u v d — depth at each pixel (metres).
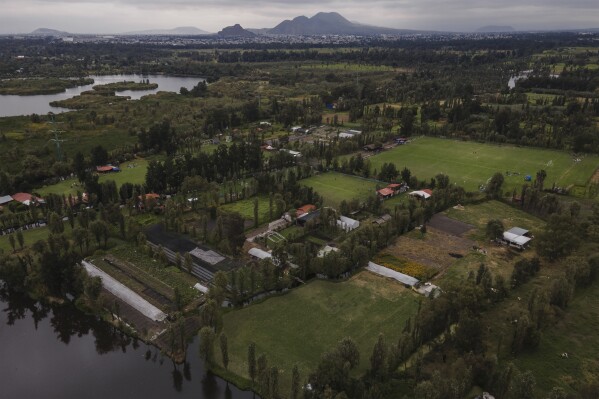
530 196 154.62
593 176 184.88
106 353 91.50
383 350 77.25
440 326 90.44
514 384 70.00
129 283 111.44
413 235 135.88
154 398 79.94
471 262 120.19
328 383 72.25
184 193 161.88
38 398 80.00
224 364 82.25
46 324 101.19
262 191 171.62
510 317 95.50
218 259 122.81
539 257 122.19
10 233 135.75
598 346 88.25
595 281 111.00
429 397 67.00
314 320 97.19
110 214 139.75
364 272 115.75
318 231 138.50
